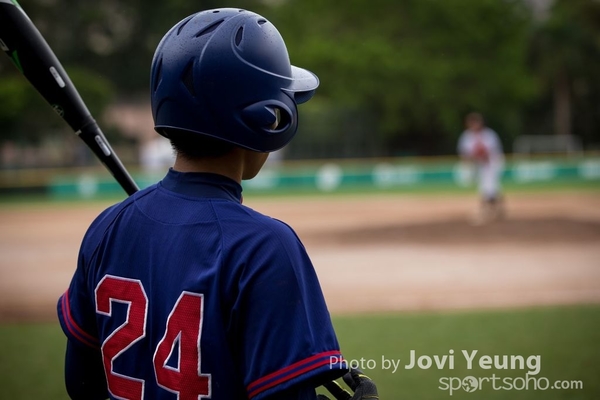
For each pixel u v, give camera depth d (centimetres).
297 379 446
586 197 6306
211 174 510
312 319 466
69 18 11750
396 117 11150
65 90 595
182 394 466
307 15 12075
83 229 4994
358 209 5772
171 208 505
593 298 2338
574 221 4503
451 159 10056
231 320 460
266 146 510
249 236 470
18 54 579
